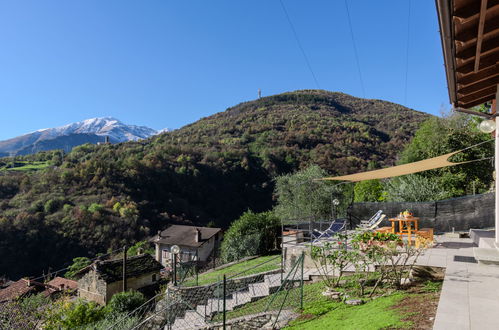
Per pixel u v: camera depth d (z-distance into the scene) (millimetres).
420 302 5141
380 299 5957
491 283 5477
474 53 3508
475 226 12383
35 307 15438
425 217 13445
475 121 22453
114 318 14164
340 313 5766
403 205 13969
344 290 7141
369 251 7078
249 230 22844
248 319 7070
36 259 40938
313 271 9133
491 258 5559
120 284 25453
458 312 4258
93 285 25188
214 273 17078
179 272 21047
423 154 25094
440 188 20391
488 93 5527
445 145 22766
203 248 38062
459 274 6176
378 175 11703
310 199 29078
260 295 9094
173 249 14586
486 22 2812
